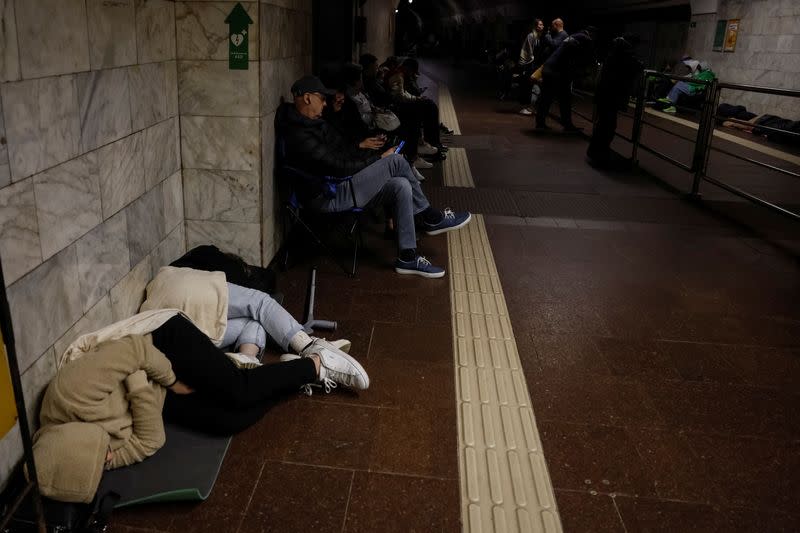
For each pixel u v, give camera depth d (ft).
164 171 11.70
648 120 41.27
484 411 9.48
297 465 8.15
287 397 9.58
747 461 8.61
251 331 10.23
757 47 41.65
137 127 10.27
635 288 14.35
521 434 8.98
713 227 19.20
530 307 13.15
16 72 6.79
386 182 14.40
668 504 7.78
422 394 9.84
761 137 35.55
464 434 8.91
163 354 8.09
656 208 21.06
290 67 14.92
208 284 10.21
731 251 17.06
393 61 27.68
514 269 15.26
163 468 7.81
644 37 63.31
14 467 7.20
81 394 7.27
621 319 12.75
